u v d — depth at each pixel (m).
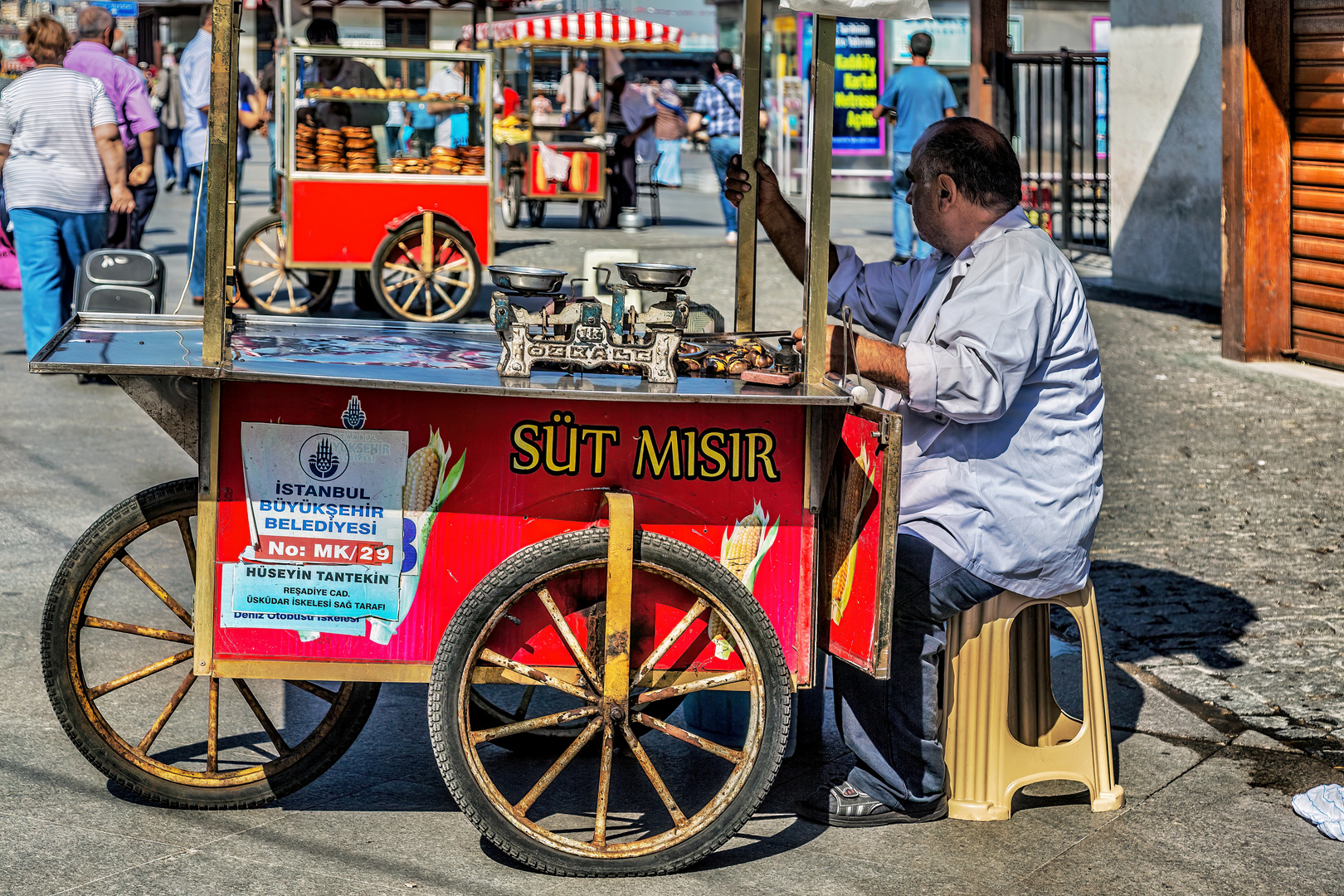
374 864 4.81
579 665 4.67
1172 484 9.96
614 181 24.55
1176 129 16.97
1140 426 11.48
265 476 4.67
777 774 5.75
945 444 5.02
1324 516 9.24
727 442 4.79
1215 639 7.22
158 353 4.86
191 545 5.07
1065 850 5.07
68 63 13.45
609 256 10.68
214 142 4.45
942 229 5.18
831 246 5.97
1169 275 17.36
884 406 5.22
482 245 14.65
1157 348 14.30
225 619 4.72
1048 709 5.60
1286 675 6.75
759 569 4.86
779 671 4.69
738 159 6.23
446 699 4.55
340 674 4.77
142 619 7.20
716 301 16.17
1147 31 17.31
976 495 4.98
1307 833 5.22
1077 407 5.08
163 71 30.41
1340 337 13.01
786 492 4.84
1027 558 5.05
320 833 5.05
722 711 5.87
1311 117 13.03
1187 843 5.13
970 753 5.33
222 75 4.43
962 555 4.99
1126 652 7.06
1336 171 12.84
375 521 4.71
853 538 4.75
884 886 4.77
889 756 5.19
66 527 8.52
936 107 18.23
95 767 5.07
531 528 4.77
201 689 6.36
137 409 11.61
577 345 4.68
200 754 5.65
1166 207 17.30
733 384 4.86
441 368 4.95
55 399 11.85
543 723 4.66
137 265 11.65
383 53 14.28
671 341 4.70
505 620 4.71
